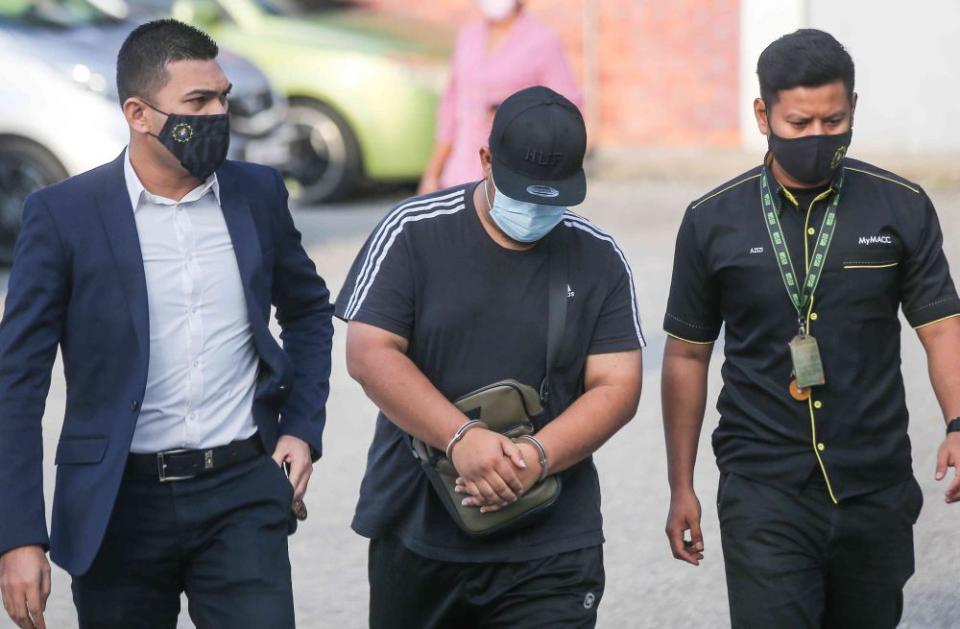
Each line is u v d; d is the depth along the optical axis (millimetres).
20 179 18734
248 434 6297
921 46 24984
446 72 22656
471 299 6090
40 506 5969
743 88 26234
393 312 6086
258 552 6227
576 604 6223
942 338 6438
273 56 22484
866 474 6379
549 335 6098
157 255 6168
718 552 9859
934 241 6422
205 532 6234
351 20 23203
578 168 5773
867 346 6371
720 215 6504
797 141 6152
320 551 10086
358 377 6125
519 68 12711
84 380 6152
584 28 26844
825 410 6363
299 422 6590
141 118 6066
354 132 22500
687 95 26578
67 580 9742
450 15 26531
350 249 19344
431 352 6141
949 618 8719
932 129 25156
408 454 6328
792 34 6270
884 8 25078
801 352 6301
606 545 10023
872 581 6551
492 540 6191
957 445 6301
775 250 6391
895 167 24000
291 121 22594
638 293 16672
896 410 6434
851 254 6332
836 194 6379
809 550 6445
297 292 6723
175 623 6492
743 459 6516
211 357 6219
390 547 6457
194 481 6203
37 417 6027
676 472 6832
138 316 6070
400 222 6145
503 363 6125
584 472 6367
